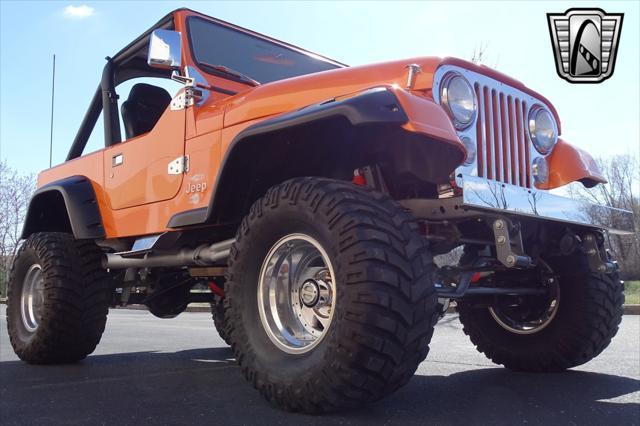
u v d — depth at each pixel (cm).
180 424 215
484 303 333
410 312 207
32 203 438
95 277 398
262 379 233
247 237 254
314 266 247
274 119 252
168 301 427
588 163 324
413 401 252
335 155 275
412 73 253
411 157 250
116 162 383
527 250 303
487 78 279
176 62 323
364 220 216
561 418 222
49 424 218
